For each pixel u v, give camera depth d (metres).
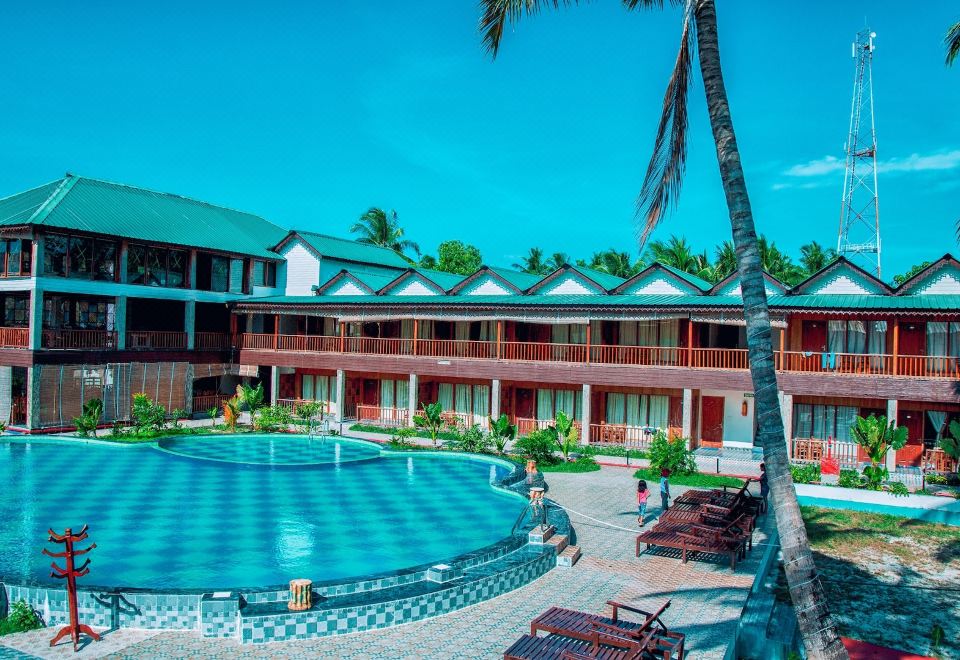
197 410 40.59
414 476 26.41
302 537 18.42
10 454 28.88
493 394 34.50
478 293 39.97
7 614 13.20
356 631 12.61
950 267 29.70
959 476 24.58
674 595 14.42
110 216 38.00
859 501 21.84
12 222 34.12
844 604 14.25
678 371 30.42
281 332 44.31
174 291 39.25
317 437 33.81
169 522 19.56
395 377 40.12
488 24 11.18
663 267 35.28
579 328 35.91
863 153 39.31
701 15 9.87
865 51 39.44
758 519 20.86
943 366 27.55
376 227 72.88
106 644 12.12
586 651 10.76
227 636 12.43
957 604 14.31
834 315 27.33
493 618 13.26
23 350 33.00
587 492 24.00
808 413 30.12
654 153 10.93
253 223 49.34
